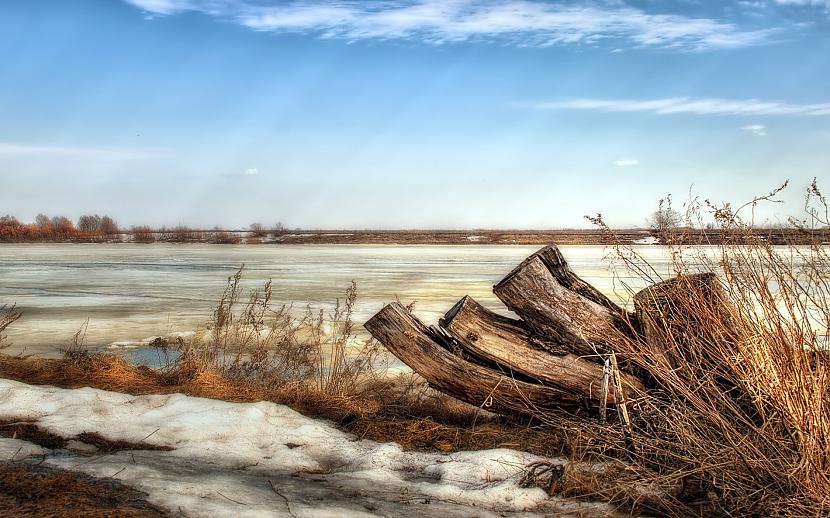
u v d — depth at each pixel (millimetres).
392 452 5508
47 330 13180
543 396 5797
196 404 6500
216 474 4789
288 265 36906
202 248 73938
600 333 5730
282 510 4105
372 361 9609
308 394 7207
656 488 4523
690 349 5246
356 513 4145
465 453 5391
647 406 5227
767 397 4605
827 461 4203
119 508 4020
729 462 4379
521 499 4492
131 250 65438
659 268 22281
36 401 6383
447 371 5957
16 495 4191
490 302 18109
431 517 4145
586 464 4996
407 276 27938
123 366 8305
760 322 4809
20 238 117125
